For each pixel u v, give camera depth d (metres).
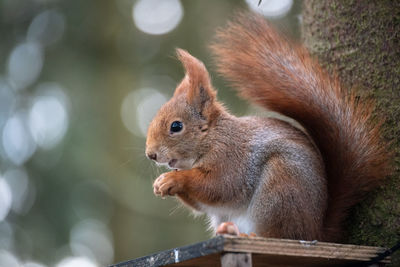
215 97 1.63
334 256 1.53
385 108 1.59
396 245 1.55
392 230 1.58
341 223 1.59
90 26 2.11
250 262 1.50
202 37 2.04
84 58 2.09
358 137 1.58
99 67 2.11
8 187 1.96
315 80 1.59
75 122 2.00
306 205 1.57
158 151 1.63
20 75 2.02
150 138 1.63
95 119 2.04
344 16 1.62
